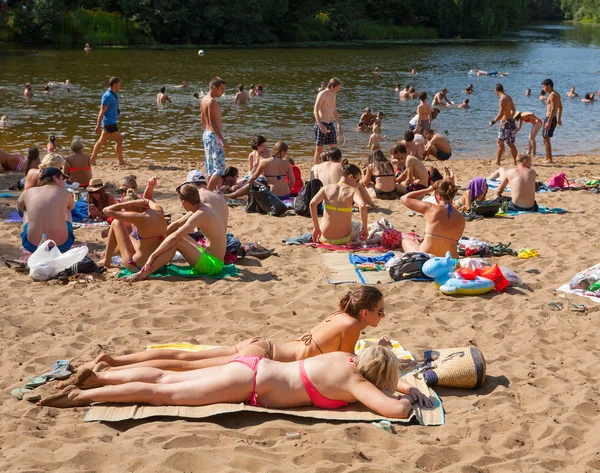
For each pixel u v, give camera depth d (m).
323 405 5.06
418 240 9.52
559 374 5.81
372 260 8.69
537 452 4.60
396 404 4.92
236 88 30.00
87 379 5.14
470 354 5.59
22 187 12.27
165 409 4.94
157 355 5.42
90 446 4.39
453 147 19.84
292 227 10.31
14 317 6.66
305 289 7.67
